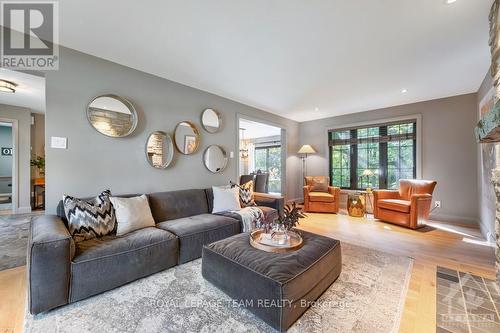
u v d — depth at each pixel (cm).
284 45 232
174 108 327
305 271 153
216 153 388
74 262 163
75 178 240
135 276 192
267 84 339
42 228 173
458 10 179
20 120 465
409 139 449
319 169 580
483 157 328
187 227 245
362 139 512
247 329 139
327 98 409
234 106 423
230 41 226
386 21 193
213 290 181
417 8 177
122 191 274
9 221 391
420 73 300
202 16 188
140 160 290
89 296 170
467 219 383
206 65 278
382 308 159
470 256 251
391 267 223
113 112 266
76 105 240
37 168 516
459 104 392
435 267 224
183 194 308
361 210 443
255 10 180
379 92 376
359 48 238
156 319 148
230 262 168
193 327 141
